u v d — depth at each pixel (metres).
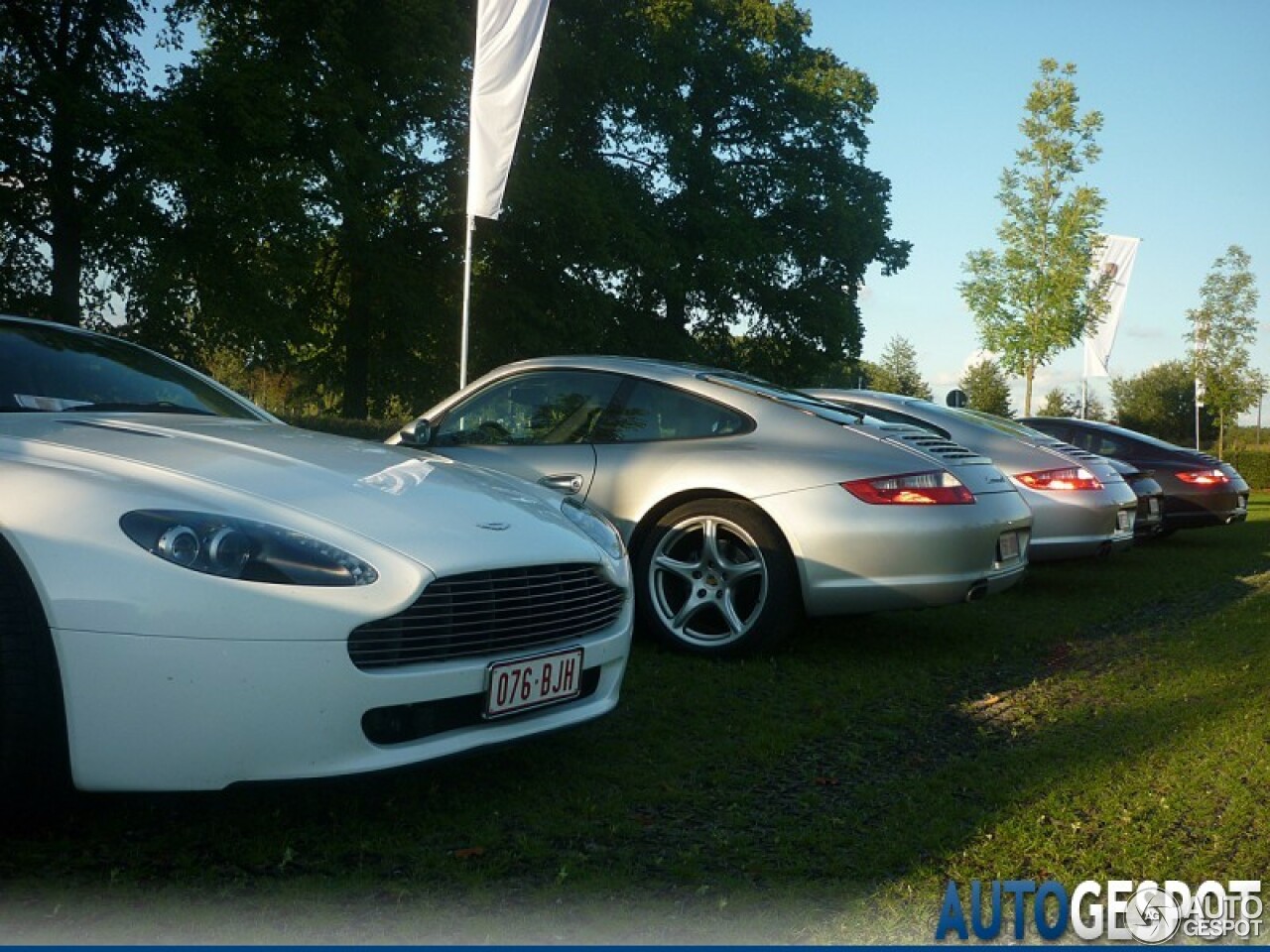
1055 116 26.48
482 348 25.59
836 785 3.42
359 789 3.11
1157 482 12.36
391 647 2.71
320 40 20.58
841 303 31.00
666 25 27.95
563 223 25.28
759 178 31.20
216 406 4.08
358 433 10.39
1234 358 43.19
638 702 4.25
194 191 18.83
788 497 4.96
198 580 2.52
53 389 3.64
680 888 2.60
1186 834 3.05
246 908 2.38
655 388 5.50
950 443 5.70
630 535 5.22
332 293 26.06
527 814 3.01
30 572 2.50
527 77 9.26
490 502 3.29
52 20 20.28
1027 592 8.21
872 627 6.27
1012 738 4.05
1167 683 5.03
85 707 2.49
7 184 19.19
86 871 2.53
